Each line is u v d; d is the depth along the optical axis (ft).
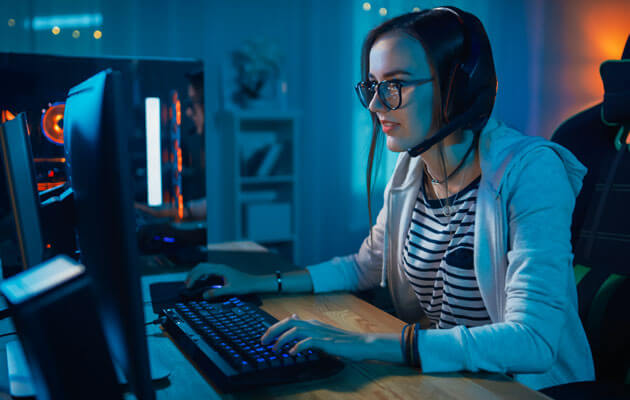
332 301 3.84
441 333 2.78
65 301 1.61
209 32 12.37
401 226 4.04
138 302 1.82
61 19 11.25
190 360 2.78
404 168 4.07
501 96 12.19
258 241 12.42
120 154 1.75
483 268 3.35
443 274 3.67
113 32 11.62
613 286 3.90
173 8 12.05
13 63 4.13
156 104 4.60
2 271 4.13
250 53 12.46
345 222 13.69
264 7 12.91
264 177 12.39
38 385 1.64
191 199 4.80
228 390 2.42
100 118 1.76
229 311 3.31
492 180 3.32
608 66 4.10
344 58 13.35
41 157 4.21
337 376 2.63
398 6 12.84
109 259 1.82
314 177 13.55
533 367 2.72
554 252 2.98
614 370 3.82
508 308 2.97
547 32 11.13
